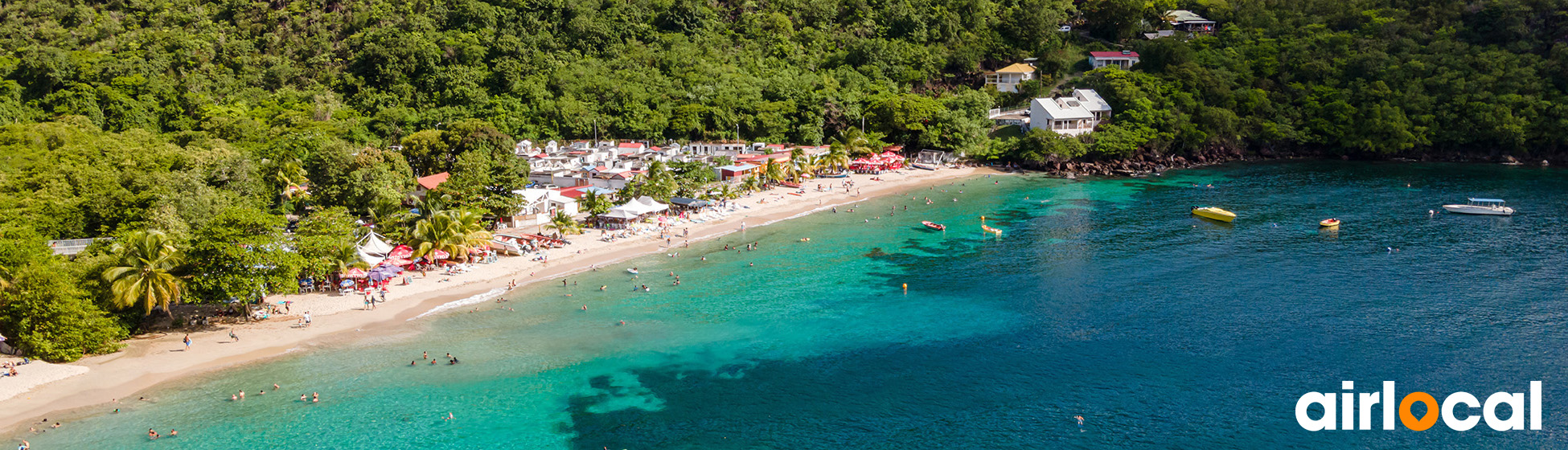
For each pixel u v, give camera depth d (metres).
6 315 78.62
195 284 86.81
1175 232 134.75
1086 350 84.06
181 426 67.38
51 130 177.25
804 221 146.12
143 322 88.94
